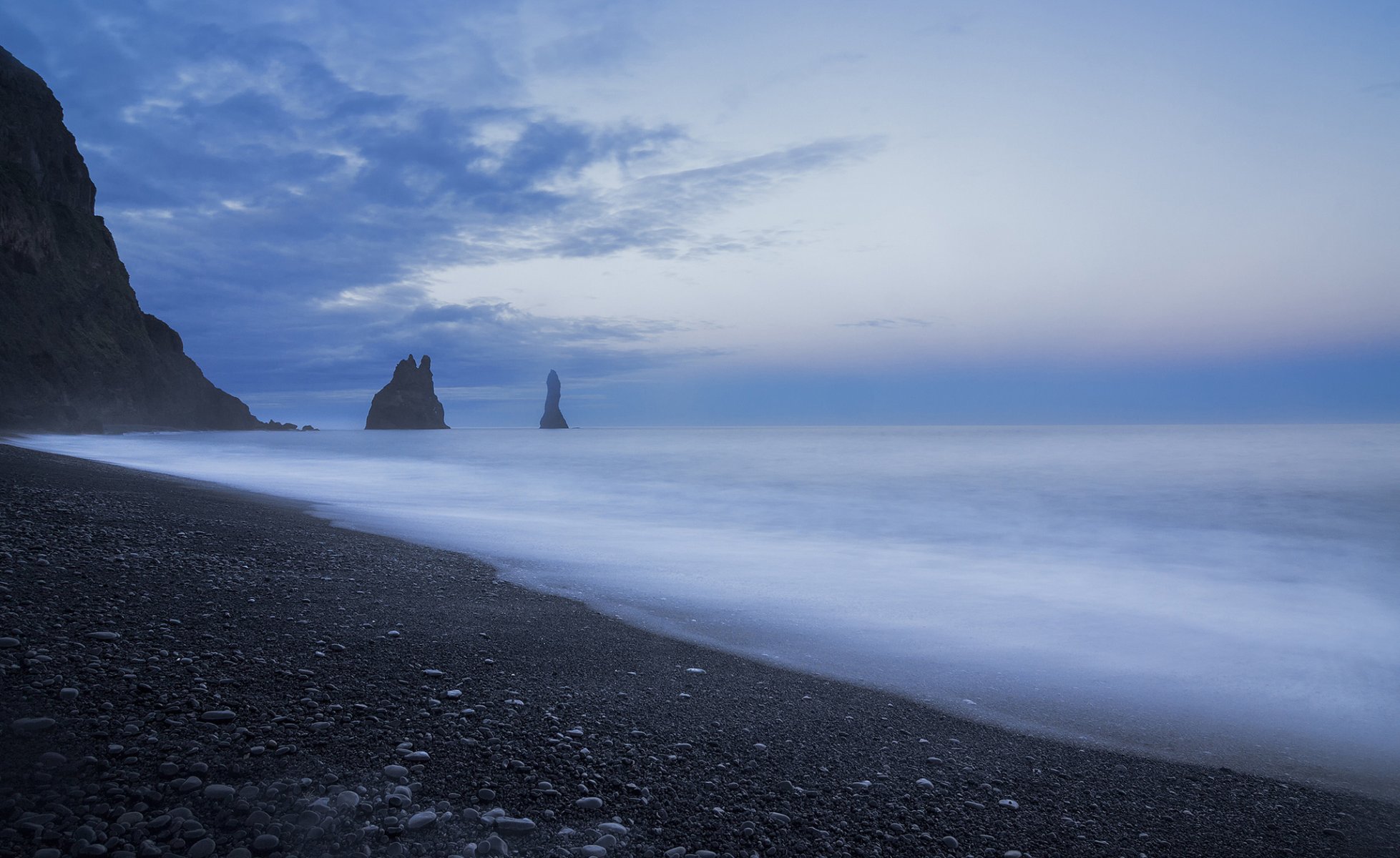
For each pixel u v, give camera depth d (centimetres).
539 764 384
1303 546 1348
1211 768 446
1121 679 603
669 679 549
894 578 1010
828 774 407
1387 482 2302
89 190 9394
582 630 669
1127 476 2547
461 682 499
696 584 916
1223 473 2605
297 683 460
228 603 626
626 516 1714
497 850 299
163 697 407
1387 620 822
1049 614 820
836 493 2188
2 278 7175
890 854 330
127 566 702
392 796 331
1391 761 461
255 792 322
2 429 5400
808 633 706
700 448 5409
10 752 329
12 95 8131
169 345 11875
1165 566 1150
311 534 1109
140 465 2827
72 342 7862
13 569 625
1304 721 524
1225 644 716
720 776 394
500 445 6212
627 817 340
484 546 1152
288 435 11862
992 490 2200
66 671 422
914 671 604
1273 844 360
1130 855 342
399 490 2242
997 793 398
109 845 276
